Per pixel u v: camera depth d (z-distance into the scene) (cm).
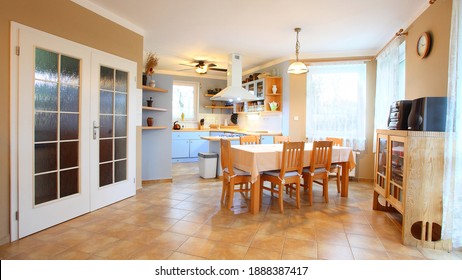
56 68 272
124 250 224
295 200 378
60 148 279
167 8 327
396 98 385
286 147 318
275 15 345
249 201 368
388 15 341
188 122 781
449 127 222
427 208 236
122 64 357
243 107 695
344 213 325
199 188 436
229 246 234
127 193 376
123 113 367
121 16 351
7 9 228
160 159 475
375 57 491
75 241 240
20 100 239
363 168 505
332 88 510
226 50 509
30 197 250
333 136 510
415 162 237
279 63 568
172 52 523
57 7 270
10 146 234
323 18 353
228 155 328
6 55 229
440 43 279
